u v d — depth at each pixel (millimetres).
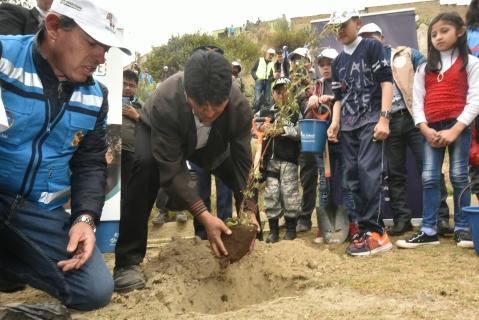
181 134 3332
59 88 2957
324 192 5609
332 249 5117
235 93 3465
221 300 3557
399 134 5387
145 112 3574
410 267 3865
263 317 2832
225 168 3893
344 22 4645
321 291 3311
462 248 4527
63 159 3135
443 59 4676
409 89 5301
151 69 20375
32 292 3811
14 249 3160
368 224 4562
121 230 3561
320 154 5863
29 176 3012
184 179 3385
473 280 3438
